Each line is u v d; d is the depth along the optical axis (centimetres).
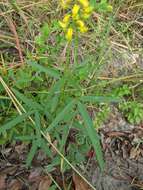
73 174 28
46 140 28
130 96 33
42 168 28
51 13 36
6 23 34
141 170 29
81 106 25
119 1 37
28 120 28
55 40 33
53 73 26
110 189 28
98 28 35
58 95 27
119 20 37
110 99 25
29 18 35
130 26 37
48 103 27
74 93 28
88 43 34
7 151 28
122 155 30
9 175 28
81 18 23
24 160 28
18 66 31
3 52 33
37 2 36
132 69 34
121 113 32
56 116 26
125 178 29
